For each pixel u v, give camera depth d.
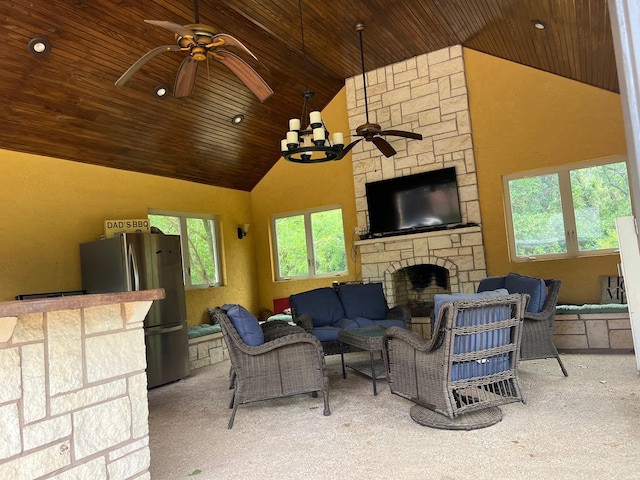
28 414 1.77
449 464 2.43
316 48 5.50
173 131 5.44
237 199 7.36
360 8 4.57
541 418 2.96
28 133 4.30
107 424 2.05
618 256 5.18
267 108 6.11
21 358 1.77
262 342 3.48
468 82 6.01
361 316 5.42
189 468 2.63
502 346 3.05
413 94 6.27
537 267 5.59
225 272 6.93
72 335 1.95
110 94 4.50
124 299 2.01
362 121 6.62
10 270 4.25
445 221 6.03
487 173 5.89
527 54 5.20
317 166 7.13
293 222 7.38
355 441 2.85
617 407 3.05
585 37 3.88
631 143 0.45
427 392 3.07
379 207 6.47
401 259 6.32
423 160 6.21
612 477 2.16
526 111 5.66
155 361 4.74
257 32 4.92
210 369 5.52
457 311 2.85
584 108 5.34
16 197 4.34
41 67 3.87
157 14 4.11
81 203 4.95
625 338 4.57
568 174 5.48
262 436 3.08
